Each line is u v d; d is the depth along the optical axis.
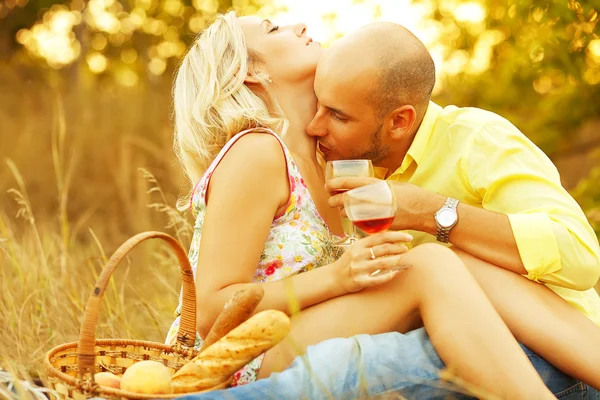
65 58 10.16
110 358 2.66
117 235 7.45
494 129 2.94
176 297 4.59
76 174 8.28
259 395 2.27
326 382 2.34
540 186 2.77
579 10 4.39
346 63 2.90
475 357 2.31
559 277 2.65
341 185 2.73
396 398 2.37
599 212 4.78
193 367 2.32
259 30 3.06
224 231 2.60
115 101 9.04
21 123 8.80
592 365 2.48
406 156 3.09
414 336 2.46
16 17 10.09
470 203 3.01
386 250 2.47
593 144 6.20
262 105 2.96
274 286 2.58
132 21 9.52
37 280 4.27
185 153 3.00
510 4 4.65
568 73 4.86
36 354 3.59
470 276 2.46
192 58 3.04
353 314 2.53
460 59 5.98
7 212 7.86
